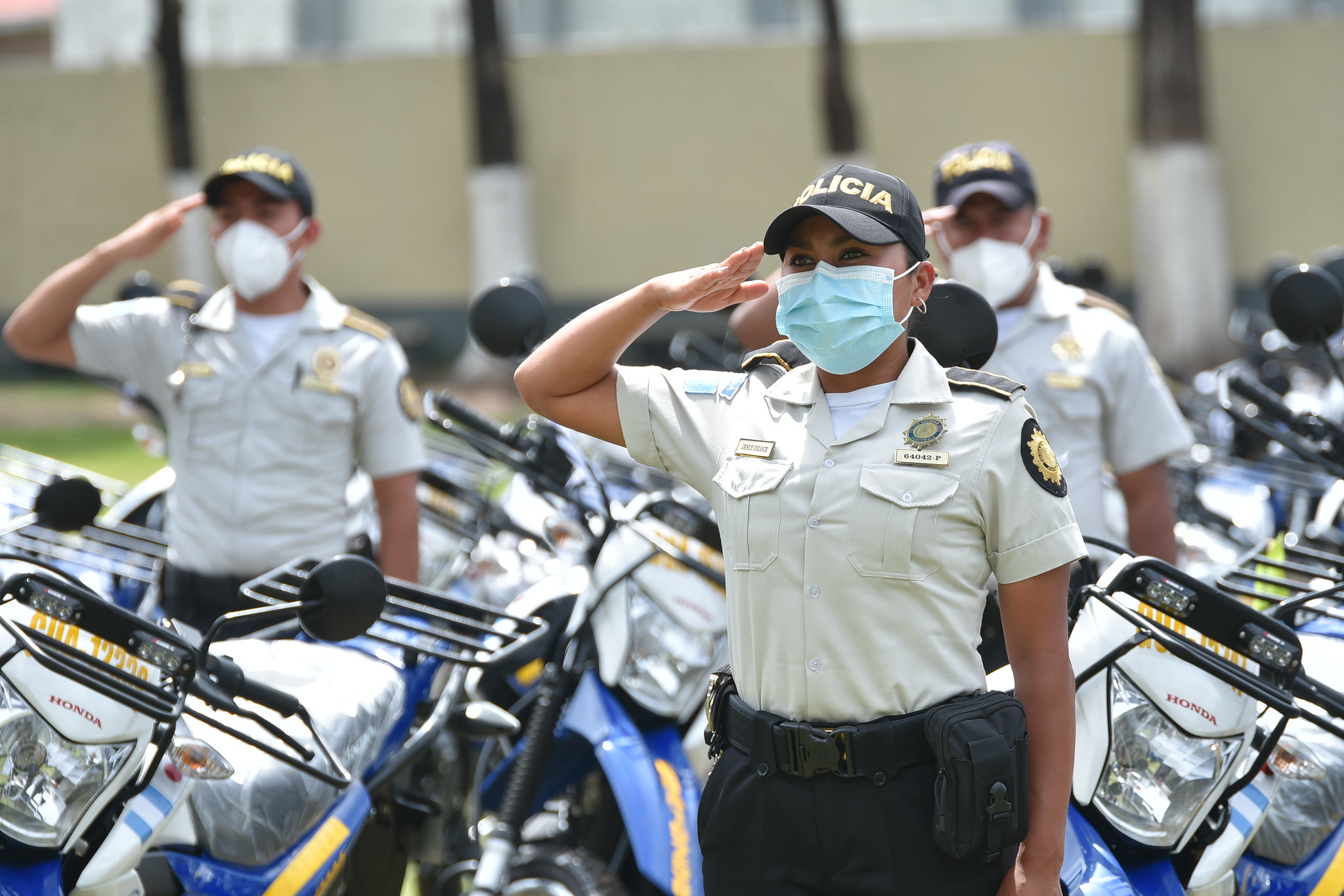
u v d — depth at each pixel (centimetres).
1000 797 767
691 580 1199
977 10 7925
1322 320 1284
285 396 1438
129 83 6575
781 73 6412
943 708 788
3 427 4847
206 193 1441
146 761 888
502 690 1357
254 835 952
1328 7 8119
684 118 6475
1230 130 6244
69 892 862
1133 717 964
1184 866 1019
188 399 1445
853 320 798
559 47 6512
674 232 6519
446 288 6569
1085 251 6338
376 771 1095
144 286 1683
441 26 7906
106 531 1475
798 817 809
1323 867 1056
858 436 819
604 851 1207
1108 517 1744
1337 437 1245
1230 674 908
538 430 1338
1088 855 945
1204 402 2100
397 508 1498
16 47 8806
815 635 805
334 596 888
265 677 1055
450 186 6531
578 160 6531
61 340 1474
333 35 8088
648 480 1769
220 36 8000
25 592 828
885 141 6400
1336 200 6238
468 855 1359
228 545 1432
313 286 1498
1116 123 6272
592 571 1202
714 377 897
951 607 802
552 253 6581
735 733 848
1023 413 813
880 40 6362
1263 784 1048
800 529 812
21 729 828
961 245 1361
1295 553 1251
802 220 819
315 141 6562
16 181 6638
